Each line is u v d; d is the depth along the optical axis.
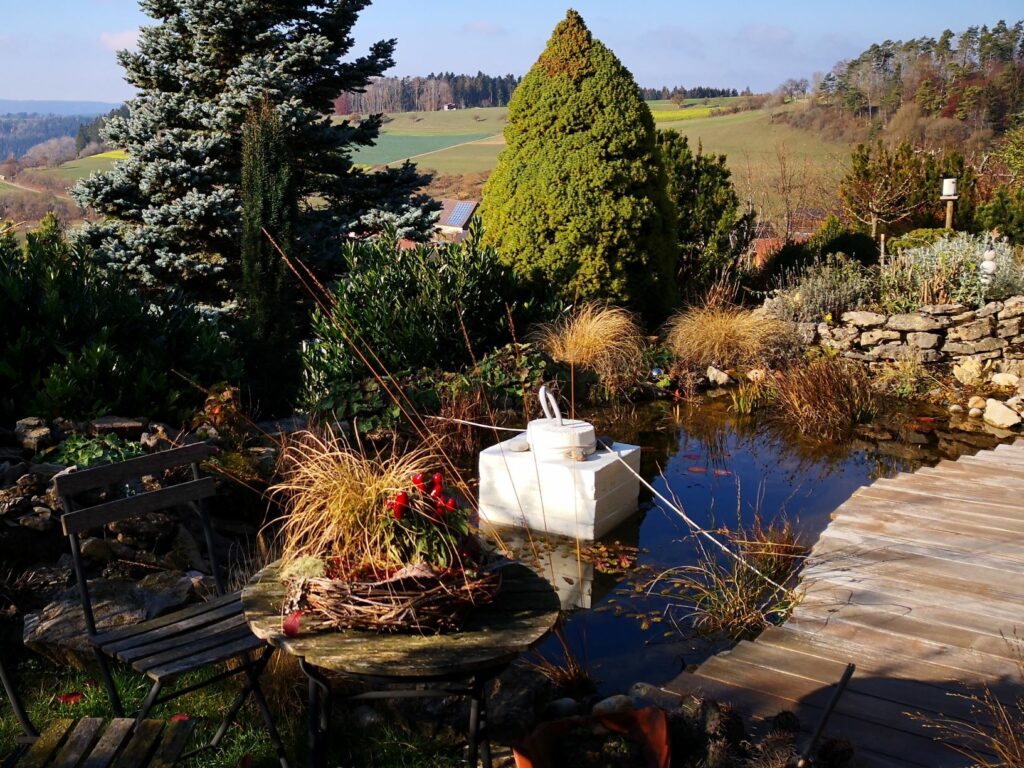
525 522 4.95
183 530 4.27
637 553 4.76
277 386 7.33
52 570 3.92
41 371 5.54
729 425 7.08
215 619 2.94
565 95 8.70
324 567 2.51
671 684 3.22
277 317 7.82
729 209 11.39
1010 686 3.15
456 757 2.95
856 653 3.42
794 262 11.27
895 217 14.48
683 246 10.77
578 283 8.75
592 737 2.67
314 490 2.75
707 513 5.30
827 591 3.97
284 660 3.24
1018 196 13.93
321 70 11.66
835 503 5.43
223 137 10.57
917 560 4.28
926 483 5.45
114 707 3.00
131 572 4.00
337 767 2.88
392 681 2.58
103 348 5.38
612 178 8.67
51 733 2.64
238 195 10.56
